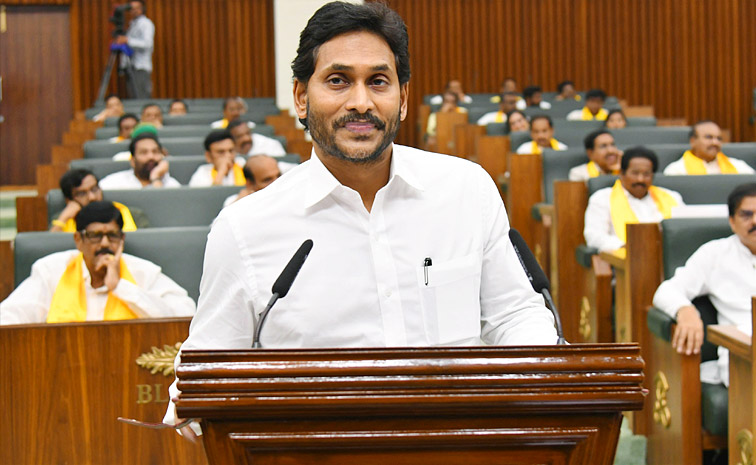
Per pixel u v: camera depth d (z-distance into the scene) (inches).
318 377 41.4
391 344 54.9
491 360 42.0
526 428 42.9
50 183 206.1
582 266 164.7
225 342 56.9
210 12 432.8
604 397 42.0
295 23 414.0
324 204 55.9
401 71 54.0
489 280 59.6
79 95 417.7
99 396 94.4
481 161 238.5
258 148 241.3
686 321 107.7
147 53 395.5
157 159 196.7
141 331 95.0
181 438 95.0
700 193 168.7
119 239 115.6
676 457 110.5
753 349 87.4
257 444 42.2
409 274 55.8
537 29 442.3
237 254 56.2
